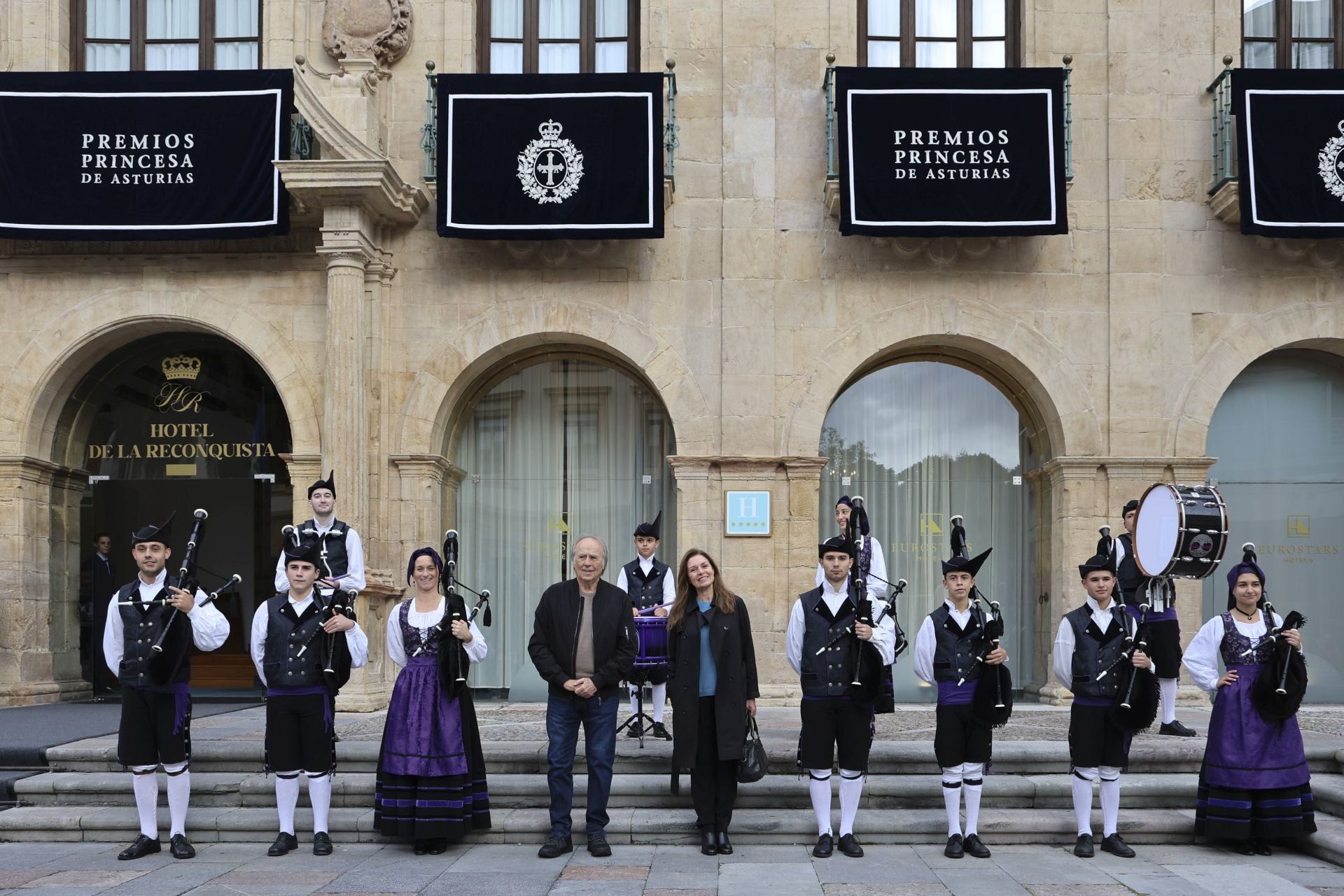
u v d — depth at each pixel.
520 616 12.70
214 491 14.54
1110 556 8.12
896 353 12.60
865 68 11.58
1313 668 12.29
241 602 14.87
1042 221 11.48
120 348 12.84
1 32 12.23
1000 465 12.70
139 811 7.31
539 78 11.64
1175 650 9.15
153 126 11.70
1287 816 7.04
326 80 12.06
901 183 11.51
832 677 7.18
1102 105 12.07
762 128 12.09
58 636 12.68
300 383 11.93
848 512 8.95
